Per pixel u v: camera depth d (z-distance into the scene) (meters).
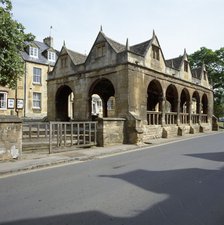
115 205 5.23
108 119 15.49
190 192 6.12
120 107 17.48
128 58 17.38
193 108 43.12
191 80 27.02
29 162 9.95
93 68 19.50
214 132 29.44
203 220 4.48
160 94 21.44
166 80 22.00
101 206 5.18
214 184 6.84
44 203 5.39
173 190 6.29
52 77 23.17
